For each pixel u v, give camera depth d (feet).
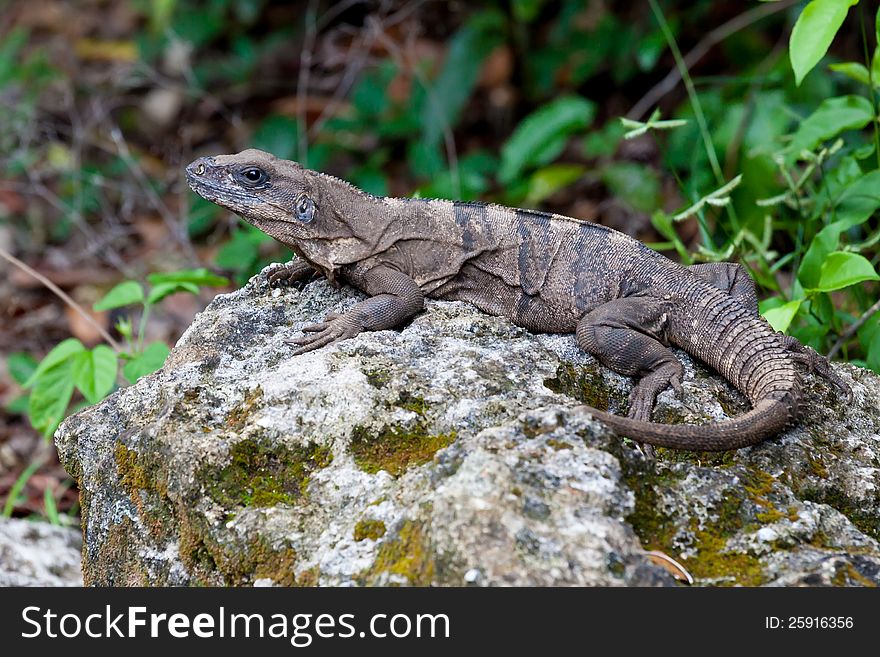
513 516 11.39
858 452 14.80
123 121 36.65
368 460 13.34
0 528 19.70
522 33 33.71
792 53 17.11
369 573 11.96
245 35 38.14
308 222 16.70
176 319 28.50
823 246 18.57
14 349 28.89
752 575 12.07
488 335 15.93
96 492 14.61
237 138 35.14
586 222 16.87
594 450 12.23
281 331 16.31
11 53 38.24
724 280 16.92
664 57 32.40
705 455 14.14
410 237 16.94
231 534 12.91
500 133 33.71
